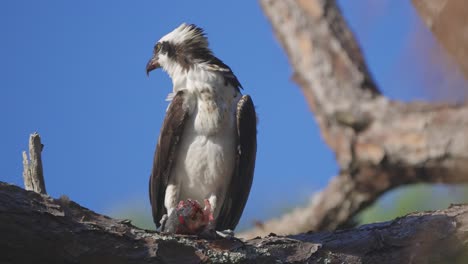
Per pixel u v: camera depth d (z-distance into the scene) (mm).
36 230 6090
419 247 5922
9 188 6199
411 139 8797
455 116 8078
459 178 2990
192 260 6793
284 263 7152
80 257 6305
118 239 6527
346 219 10469
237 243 7152
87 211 6621
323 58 9992
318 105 10008
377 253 7289
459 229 6773
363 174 9781
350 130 9672
